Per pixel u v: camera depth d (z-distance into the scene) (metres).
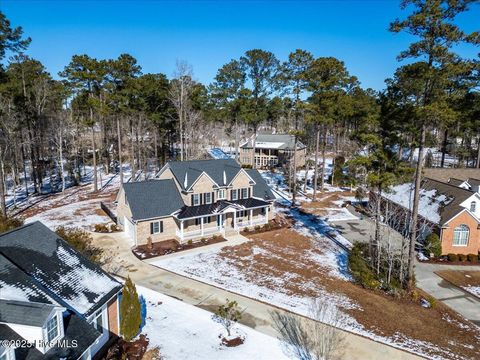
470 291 25.80
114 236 33.94
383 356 17.56
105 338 17.09
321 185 57.81
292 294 23.83
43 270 15.53
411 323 20.73
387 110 25.33
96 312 16.20
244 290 24.27
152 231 32.84
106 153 64.75
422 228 30.42
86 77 48.28
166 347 17.56
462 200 33.09
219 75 58.59
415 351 18.08
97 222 37.56
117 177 60.41
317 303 22.62
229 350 17.52
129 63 51.94
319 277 26.58
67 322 13.79
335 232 37.28
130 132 60.25
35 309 12.25
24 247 16.05
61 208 42.44
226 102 59.31
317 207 46.62
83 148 67.44
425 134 24.06
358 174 45.06
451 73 20.61
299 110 46.28
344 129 76.75
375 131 26.66
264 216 39.88
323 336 18.81
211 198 36.47
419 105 23.30
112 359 16.11
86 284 16.41
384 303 22.97
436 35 20.95
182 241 32.91
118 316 18.12
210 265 28.38
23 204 44.41
